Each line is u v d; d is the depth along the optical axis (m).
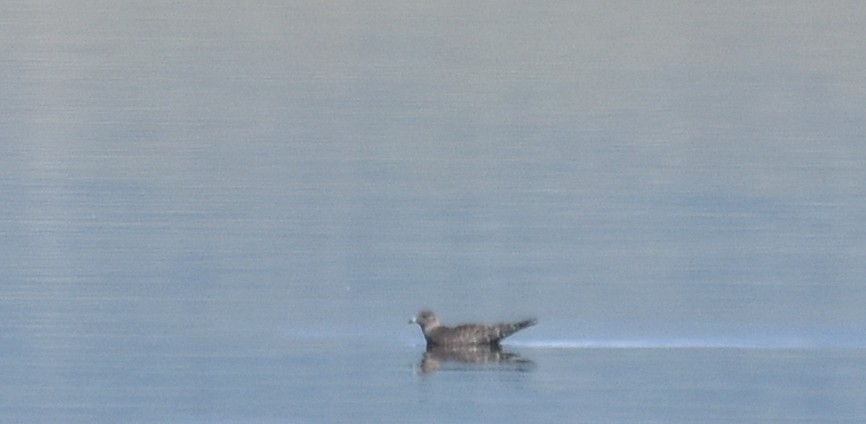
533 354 84.44
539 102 178.62
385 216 120.88
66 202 125.06
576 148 150.50
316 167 142.12
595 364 82.56
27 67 198.75
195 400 77.88
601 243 111.25
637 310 93.19
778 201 125.00
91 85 187.75
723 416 75.38
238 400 77.81
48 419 76.00
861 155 144.75
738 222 117.81
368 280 100.94
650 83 189.75
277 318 91.81
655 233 114.06
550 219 119.50
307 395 78.25
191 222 118.19
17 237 112.25
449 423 74.50
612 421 74.56
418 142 155.50
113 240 111.81
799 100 177.50
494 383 79.62
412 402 77.06
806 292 97.44
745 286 98.94
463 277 101.75
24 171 137.88
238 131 160.88
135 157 145.88
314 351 85.31
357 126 164.12
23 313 92.62
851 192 128.50
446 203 126.06
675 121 165.62
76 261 105.06
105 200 126.06
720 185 131.75
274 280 100.69
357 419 74.94
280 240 112.19
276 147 152.62
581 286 99.12
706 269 103.50
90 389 79.81
